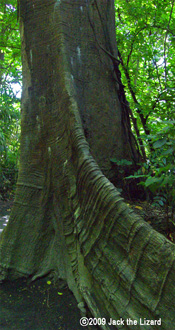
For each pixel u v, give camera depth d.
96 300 2.25
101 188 2.18
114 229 2.07
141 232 1.90
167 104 3.69
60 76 2.95
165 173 2.42
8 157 8.27
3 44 7.21
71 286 2.65
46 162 3.07
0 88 8.17
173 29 4.84
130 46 5.15
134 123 4.39
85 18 3.27
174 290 1.69
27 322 2.31
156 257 1.79
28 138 3.21
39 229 3.05
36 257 3.04
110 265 2.09
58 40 3.03
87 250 2.32
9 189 8.15
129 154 3.67
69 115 2.73
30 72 3.25
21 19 3.35
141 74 5.33
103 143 3.28
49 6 3.12
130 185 3.63
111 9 3.73
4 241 3.12
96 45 3.36
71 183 2.72
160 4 4.91
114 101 3.53
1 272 3.01
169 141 2.43
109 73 3.53
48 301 2.61
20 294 2.76
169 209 3.17
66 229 2.80
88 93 3.19
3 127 8.05
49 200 3.05
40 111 3.13
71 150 2.70
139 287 1.87
